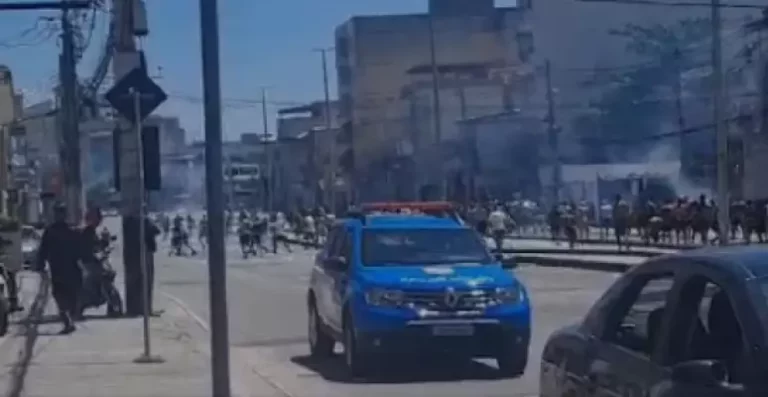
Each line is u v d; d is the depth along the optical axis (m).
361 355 14.62
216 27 10.13
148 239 22.95
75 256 19.78
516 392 13.54
